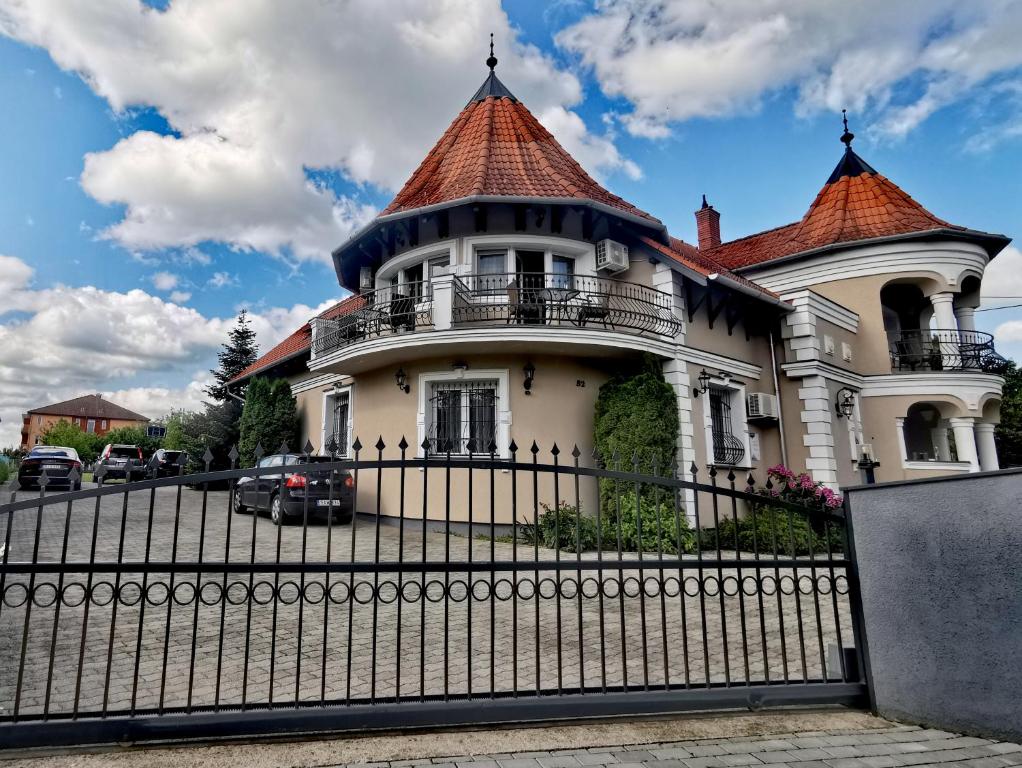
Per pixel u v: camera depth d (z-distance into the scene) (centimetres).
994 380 1563
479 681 390
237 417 2239
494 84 1584
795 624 551
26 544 901
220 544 896
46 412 7781
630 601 646
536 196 1126
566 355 1148
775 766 274
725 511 1233
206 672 401
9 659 428
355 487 309
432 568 309
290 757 271
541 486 1091
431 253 1222
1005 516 311
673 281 1199
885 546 358
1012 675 300
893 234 1623
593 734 304
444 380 1166
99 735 275
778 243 1936
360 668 414
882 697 345
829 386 1443
